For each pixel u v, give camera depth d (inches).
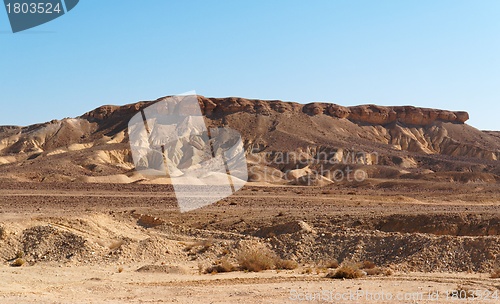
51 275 986.7
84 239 1200.8
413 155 6983.3
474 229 1433.3
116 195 3169.3
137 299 742.5
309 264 1133.1
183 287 848.9
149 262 1154.0
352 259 1118.4
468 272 986.1
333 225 1582.2
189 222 1775.3
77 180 4790.8
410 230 1494.8
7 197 2888.8
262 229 1443.2
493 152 7696.9
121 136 7637.8
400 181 4761.3
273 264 1098.7
